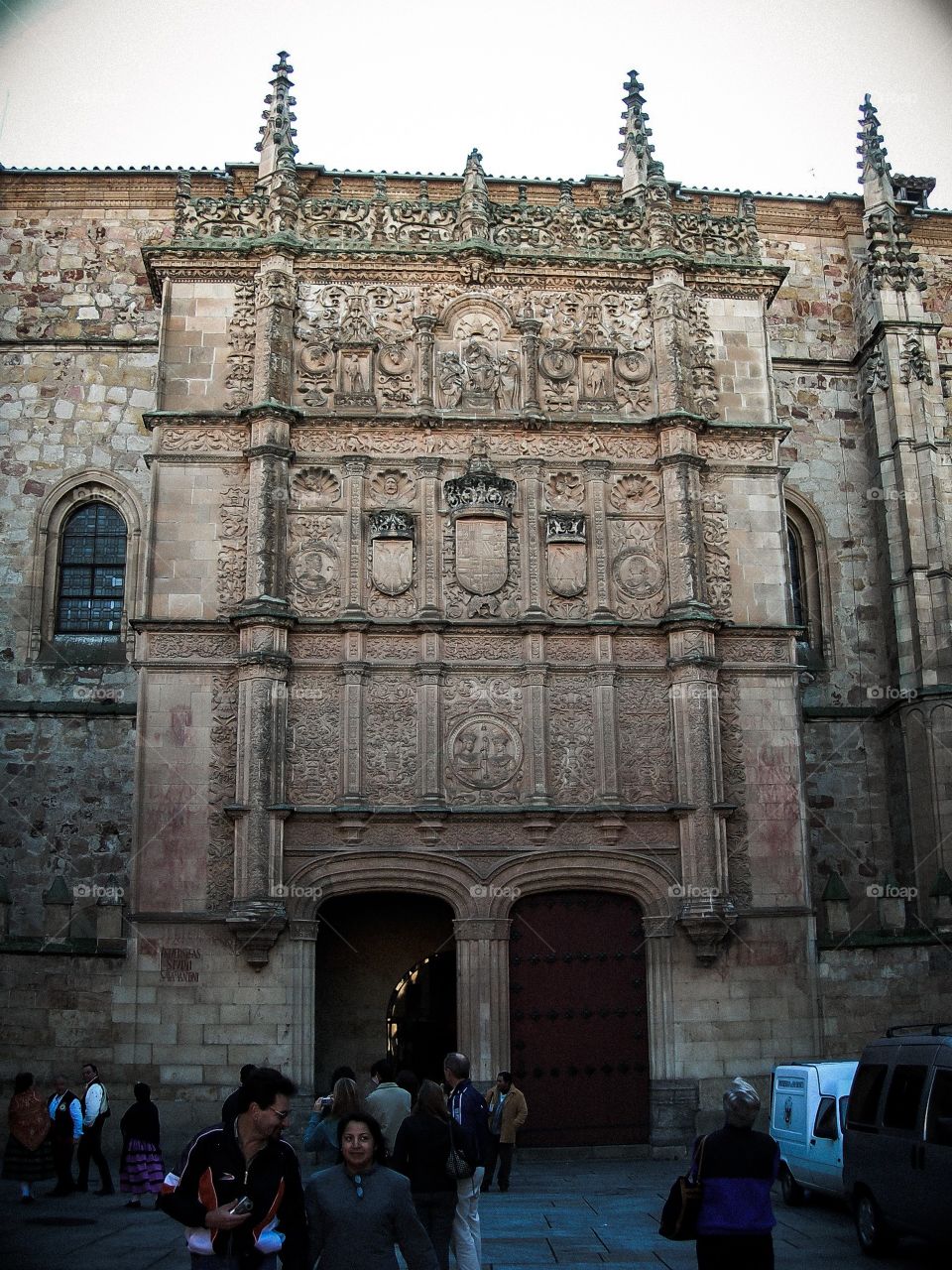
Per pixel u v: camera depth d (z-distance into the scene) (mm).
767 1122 30125
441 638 31906
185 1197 9555
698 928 30516
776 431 34281
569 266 34969
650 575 33125
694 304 35406
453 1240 13859
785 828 31906
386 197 35375
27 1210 22484
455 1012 34375
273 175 34844
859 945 31688
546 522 33062
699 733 31453
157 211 41656
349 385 33688
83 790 36812
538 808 30844
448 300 34656
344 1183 10102
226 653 31484
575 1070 30531
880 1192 17625
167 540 32156
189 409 33219
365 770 31094
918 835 36469
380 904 34438
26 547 38688
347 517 32594
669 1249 18531
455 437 33469
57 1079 25359
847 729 38969
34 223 41344
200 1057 29344
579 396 34312
